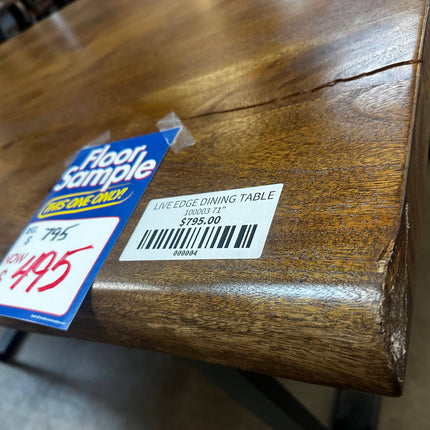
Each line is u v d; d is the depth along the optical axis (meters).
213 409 0.94
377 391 0.25
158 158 0.46
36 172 0.58
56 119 0.69
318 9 0.55
